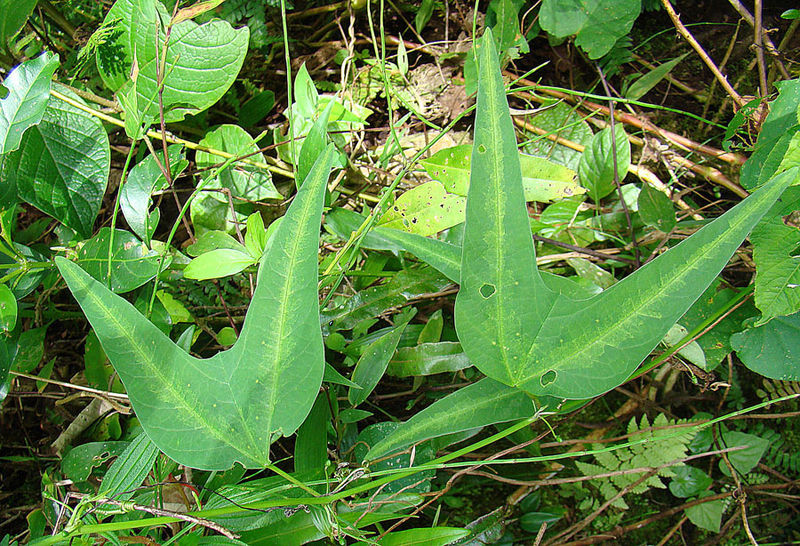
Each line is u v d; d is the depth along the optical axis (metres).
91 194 0.33
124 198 0.32
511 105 0.46
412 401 0.35
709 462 0.37
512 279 0.18
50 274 0.33
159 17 0.30
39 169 0.32
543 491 0.36
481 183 0.18
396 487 0.29
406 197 0.32
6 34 0.34
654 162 0.43
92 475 0.31
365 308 0.34
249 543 0.25
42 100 0.29
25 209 0.42
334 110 0.38
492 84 0.17
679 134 0.44
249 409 0.19
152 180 0.32
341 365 0.35
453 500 0.35
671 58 0.47
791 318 0.30
